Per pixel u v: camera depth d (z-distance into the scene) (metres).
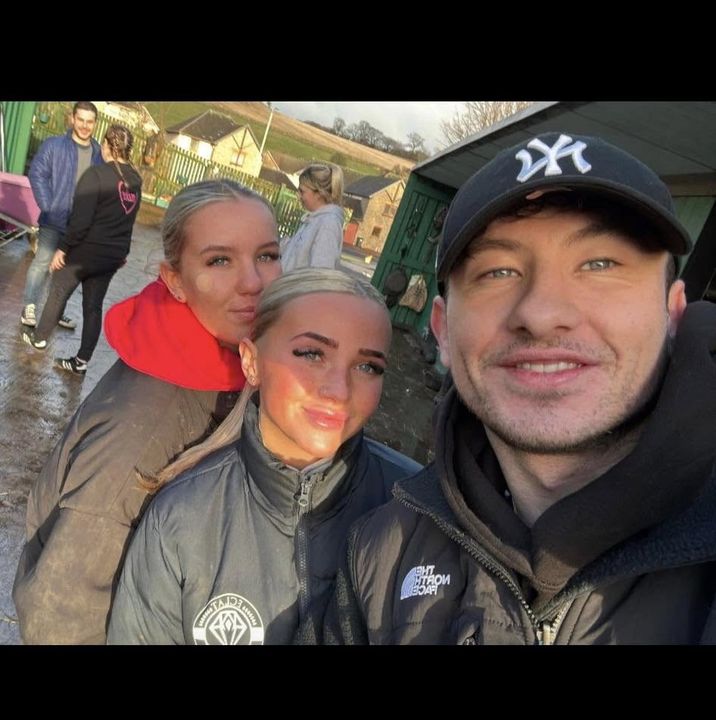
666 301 0.84
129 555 1.17
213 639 1.10
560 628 0.80
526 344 0.81
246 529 1.14
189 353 1.34
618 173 0.79
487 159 6.25
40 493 1.38
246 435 1.19
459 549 0.92
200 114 46.06
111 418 1.28
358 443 1.25
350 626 1.00
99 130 17.70
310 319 1.11
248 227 1.35
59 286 4.27
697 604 0.75
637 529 0.76
